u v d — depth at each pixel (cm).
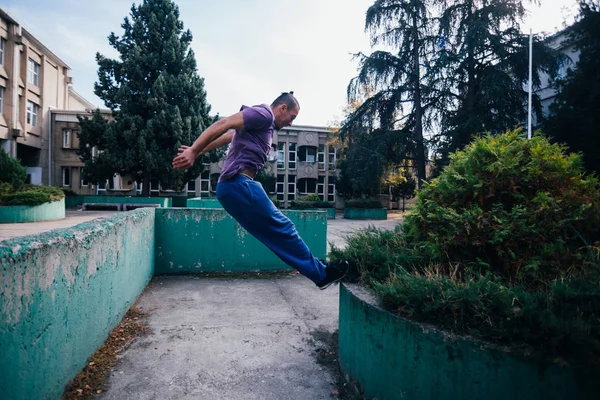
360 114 2469
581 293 176
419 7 2303
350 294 266
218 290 544
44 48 3123
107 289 340
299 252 243
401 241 312
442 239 252
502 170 252
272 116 241
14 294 172
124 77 2747
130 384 268
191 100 2831
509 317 175
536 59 1938
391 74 2356
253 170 243
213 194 3722
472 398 183
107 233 336
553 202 235
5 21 2703
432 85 2139
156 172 2634
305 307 468
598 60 1377
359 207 2984
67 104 3619
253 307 464
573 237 232
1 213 1549
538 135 281
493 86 1847
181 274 639
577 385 166
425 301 204
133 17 2831
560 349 167
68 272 245
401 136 2266
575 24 1459
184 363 305
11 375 169
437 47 2255
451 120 2077
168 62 2788
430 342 197
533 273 220
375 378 229
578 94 1405
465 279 219
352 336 262
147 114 2734
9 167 1783
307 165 3969
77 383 258
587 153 1295
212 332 376
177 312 437
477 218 241
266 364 307
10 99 2756
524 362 173
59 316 230
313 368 301
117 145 2591
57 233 241
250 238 671
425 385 198
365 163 2338
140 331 372
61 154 3284
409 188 3616
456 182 272
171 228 638
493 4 2006
